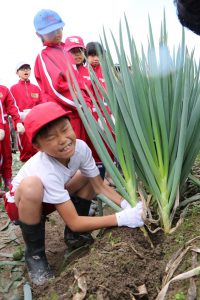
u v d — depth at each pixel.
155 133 1.61
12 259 1.99
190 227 1.61
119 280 1.43
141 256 1.54
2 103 3.48
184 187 1.91
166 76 1.62
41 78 2.42
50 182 1.67
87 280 1.43
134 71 1.66
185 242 1.53
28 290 1.55
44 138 1.58
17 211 1.86
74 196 1.97
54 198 1.67
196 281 1.31
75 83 1.77
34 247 1.74
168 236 1.62
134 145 1.66
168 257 1.52
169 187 1.64
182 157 1.58
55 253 2.01
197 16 1.11
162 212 1.64
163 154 1.64
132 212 1.66
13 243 2.19
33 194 1.65
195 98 1.70
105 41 1.69
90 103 2.40
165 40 1.61
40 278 1.70
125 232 1.66
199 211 1.71
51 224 2.39
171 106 1.66
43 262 1.75
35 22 2.41
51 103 1.62
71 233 1.93
